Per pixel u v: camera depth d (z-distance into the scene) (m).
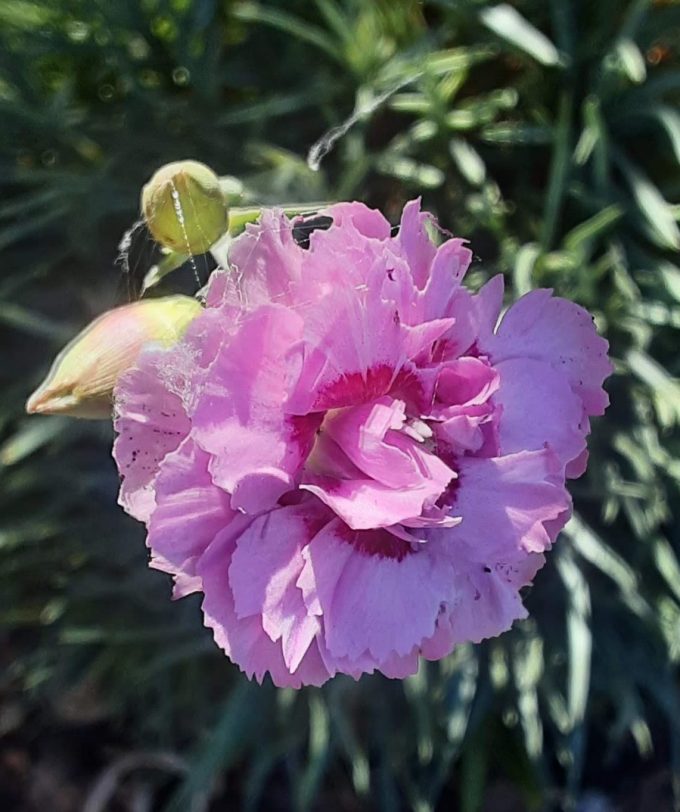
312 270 0.07
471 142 0.16
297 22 0.17
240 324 0.07
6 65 0.16
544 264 0.15
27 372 0.17
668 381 0.15
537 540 0.08
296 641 0.07
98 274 0.17
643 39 0.16
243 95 0.17
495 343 0.08
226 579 0.07
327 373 0.07
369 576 0.07
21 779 0.19
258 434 0.07
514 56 0.16
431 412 0.08
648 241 0.16
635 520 0.16
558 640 0.17
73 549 0.18
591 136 0.15
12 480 0.17
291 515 0.07
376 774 0.18
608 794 0.19
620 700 0.17
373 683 0.18
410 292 0.07
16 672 0.19
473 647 0.17
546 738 0.19
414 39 0.16
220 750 0.17
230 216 0.10
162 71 0.17
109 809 0.19
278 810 0.19
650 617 0.16
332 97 0.16
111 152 0.17
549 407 0.08
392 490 0.07
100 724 0.19
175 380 0.07
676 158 0.16
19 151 0.17
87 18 0.16
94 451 0.17
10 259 0.17
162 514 0.07
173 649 0.18
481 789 0.17
